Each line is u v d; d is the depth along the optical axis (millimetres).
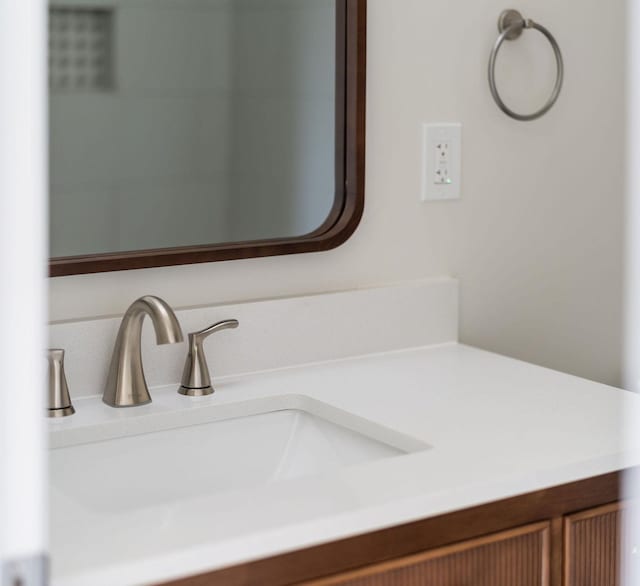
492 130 1777
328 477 1116
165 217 1629
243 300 1573
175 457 1368
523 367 1587
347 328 1626
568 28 1839
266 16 1648
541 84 1816
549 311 1897
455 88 1727
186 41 1636
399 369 1571
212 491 1379
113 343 1426
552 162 1856
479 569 1126
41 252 722
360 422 1331
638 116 1950
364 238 1674
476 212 1782
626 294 1996
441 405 1380
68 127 1554
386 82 1658
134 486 1336
